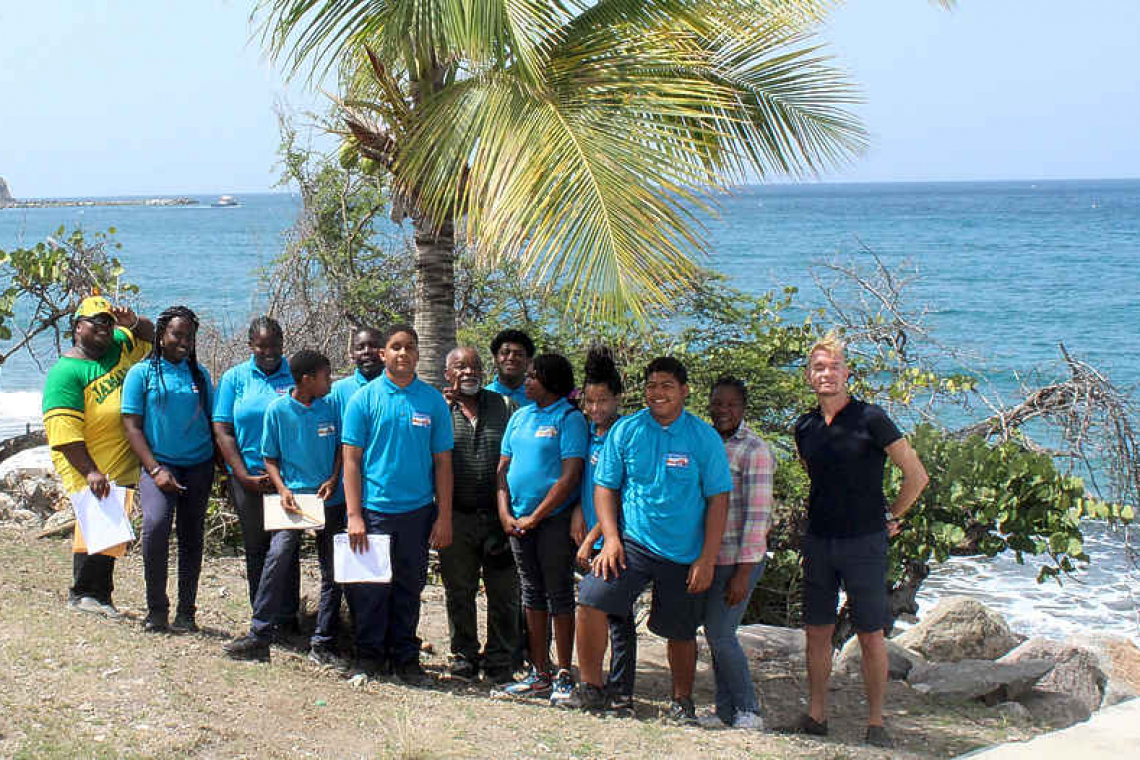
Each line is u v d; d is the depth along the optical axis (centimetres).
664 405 579
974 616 873
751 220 10300
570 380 628
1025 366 2695
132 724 488
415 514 625
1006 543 903
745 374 1123
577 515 628
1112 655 948
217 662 598
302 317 1490
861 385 1160
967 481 879
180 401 651
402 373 617
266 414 639
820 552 589
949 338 3294
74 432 640
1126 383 2541
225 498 1023
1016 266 5575
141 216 12556
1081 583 1364
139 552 927
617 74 743
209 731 493
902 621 1179
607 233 645
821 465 580
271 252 5709
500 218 667
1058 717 715
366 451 620
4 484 1241
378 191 1445
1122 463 1073
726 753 538
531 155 679
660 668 745
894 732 625
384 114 815
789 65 905
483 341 1200
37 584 743
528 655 671
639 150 688
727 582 602
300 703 552
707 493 580
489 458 652
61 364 650
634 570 591
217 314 2433
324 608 648
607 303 642
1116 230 8800
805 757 543
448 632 802
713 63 888
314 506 623
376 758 489
